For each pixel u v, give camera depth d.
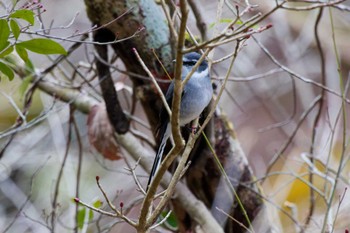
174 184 6.19
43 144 13.17
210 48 5.64
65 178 12.16
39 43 7.33
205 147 9.45
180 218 9.79
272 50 14.98
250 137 14.30
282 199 11.85
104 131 9.95
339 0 6.35
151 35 8.95
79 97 10.38
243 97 14.45
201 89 8.26
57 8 13.63
